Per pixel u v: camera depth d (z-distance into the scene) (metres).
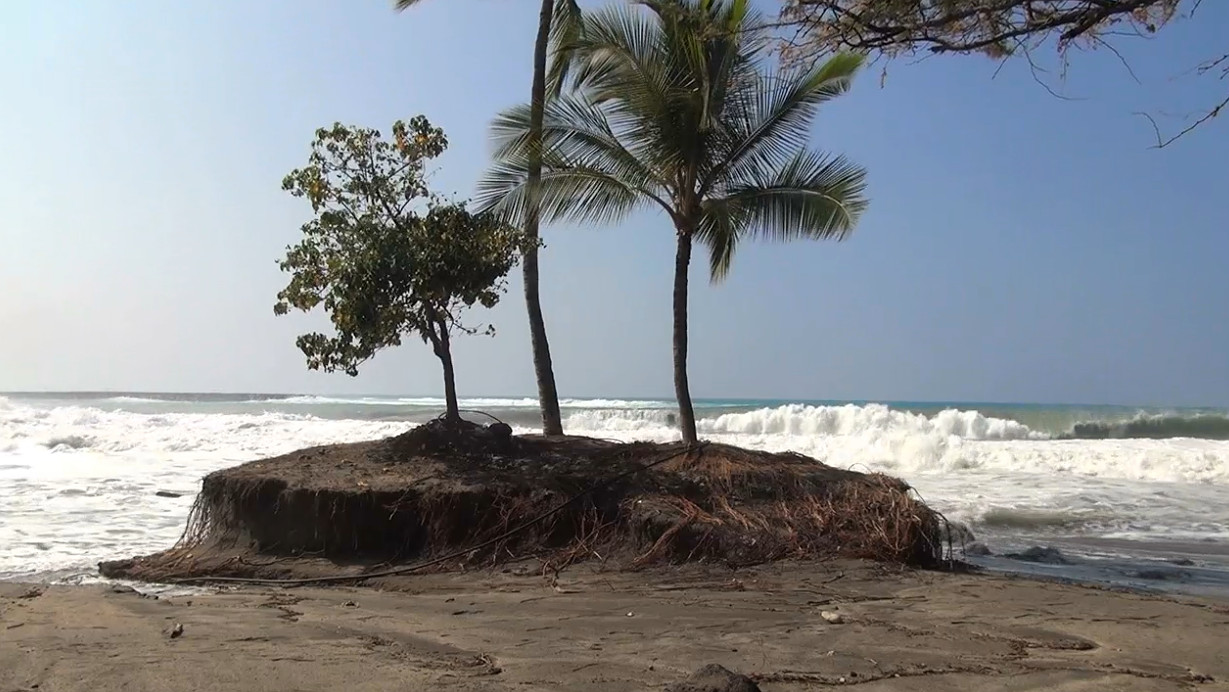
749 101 10.81
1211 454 19.61
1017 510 13.79
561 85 13.73
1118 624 6.23
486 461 9.82
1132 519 13.11
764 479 9.45
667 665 5.03
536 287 12.30
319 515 8.88
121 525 11.52
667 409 40.16
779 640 5.67
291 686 4.58
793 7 4.46
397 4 13.90
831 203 10.93
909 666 5.05
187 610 6.71
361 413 40.16
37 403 56.62
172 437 24.33
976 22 4.24
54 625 6.11
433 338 10.37
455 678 4.73
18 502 13.34
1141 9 4.01
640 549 8.50
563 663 5.06
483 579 8.05
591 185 11.13
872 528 8.69
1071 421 33.97
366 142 10.16
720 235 12.15
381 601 7.17
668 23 10.35
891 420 30.73
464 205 10.23
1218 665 5.21
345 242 9.85
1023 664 5.14
